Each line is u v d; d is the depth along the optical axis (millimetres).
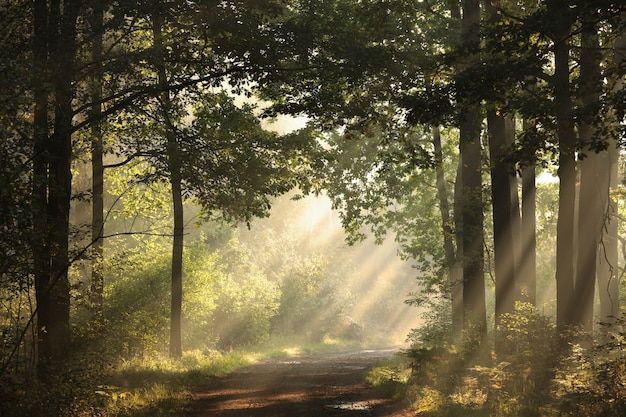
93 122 18234
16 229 10898
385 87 18594
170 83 17578
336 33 17875
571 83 14617
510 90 15906
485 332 20047
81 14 16062
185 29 17469
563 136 14555
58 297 14984
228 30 16781
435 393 14750
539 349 14227
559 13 13016
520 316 15750
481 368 14586
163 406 14672
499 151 18203
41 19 14320
